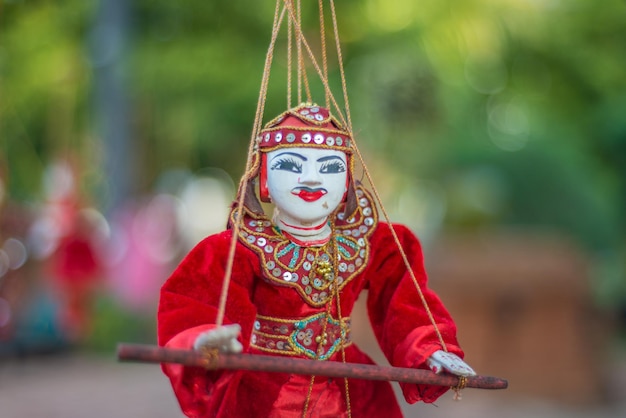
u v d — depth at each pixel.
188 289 4.26
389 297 4.67
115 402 10.79
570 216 17.33
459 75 18.34
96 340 15.27
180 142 19.52
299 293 4.42
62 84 18.66
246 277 4.39
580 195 17.42
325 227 4.56
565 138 18.72
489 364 11.72
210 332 3.70
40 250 14.67
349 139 4.50
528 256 12.11
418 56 16.98
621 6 18.59
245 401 4.50
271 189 4.40
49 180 16.28
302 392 4.48
